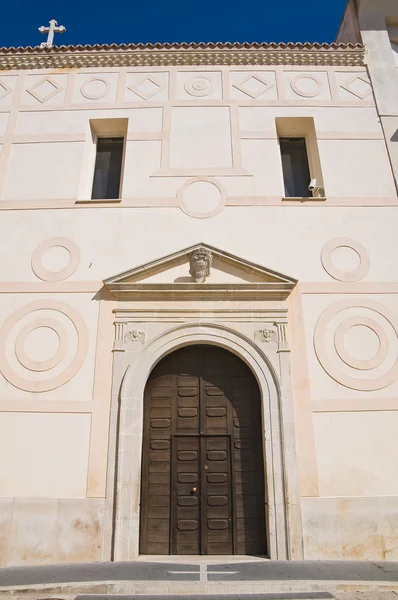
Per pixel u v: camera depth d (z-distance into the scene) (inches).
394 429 284.2
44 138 370.6
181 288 308.8
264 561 254.1
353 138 369.1
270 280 313.9
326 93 390.0
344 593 199.0
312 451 278.1
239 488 286.5
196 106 382.0
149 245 329.7
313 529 263.4
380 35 415.8
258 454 292.2
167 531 279.0
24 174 357.1
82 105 384.5
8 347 302.7
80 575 223.5
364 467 276.1
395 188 350.6
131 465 273.7
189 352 313.7
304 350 300.5
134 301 311.0
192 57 402.3
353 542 261.3
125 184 350.9
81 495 269.9
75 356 298.8
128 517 264.5
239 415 300.5
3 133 373.4
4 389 292.7
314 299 314.0
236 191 347.9
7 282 319.6
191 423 299.6
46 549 260.2
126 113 380.2
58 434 281.9
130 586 204.7
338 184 351.6
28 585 206.7
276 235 333.1
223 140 367.6
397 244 331.6
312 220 338.0
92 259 325.7
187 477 289.4
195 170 354.6
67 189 350.3
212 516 281.9
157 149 364.5
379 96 386.0
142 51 401.4
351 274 321.4
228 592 202.2
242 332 303.3
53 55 403.2
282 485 271.7
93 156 383.2
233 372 309.6
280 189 349.4
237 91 389.1
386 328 308.2
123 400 285.7
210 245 321.7
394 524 265.4
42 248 329.4
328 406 287.9
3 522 265.0
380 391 292.5
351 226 336.8
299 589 203.6
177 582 207.6
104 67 403.2
